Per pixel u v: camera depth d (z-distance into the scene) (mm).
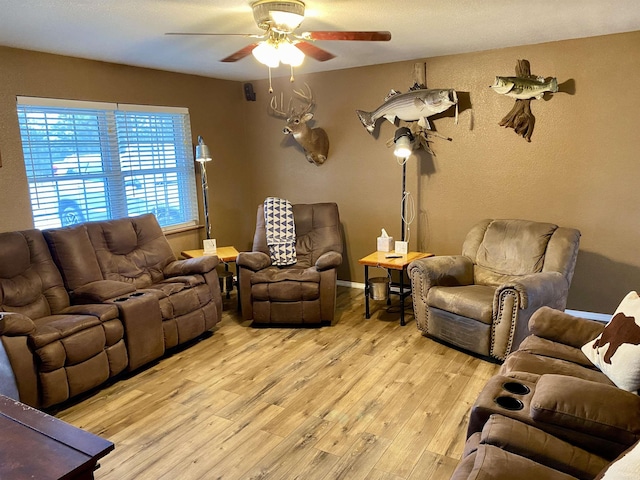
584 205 3752
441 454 2301
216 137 5023
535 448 1540
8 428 1325
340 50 3771
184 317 3531
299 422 2600
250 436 2480
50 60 3473
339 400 2818
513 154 3967
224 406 2783
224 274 4820
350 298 4742
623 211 3609
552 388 1685
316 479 2143
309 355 3451
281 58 2619
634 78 3402
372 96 4535
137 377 3168
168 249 4078
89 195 3893
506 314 3062
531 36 3414
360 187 4816
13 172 3330
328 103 4805
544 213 3928
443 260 3713
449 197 4336
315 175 5066
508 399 1847
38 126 3486
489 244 3773
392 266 3881
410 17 2771
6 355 2479
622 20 2986
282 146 5199
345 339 3730
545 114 3771
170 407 2783
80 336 2770
